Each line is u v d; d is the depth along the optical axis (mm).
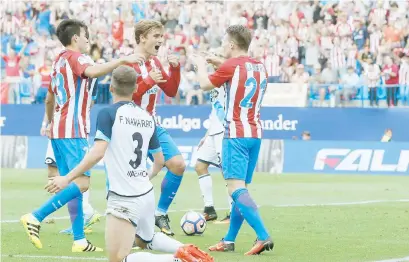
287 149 55094
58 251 25344
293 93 61562
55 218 33969
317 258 24172
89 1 73562
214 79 24109
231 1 71250
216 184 48719
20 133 63219
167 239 18844
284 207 38031
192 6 71750
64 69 24828
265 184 48219
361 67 64250
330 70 64562
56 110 25391
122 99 18922
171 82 27109
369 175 53156
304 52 66375
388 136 58312
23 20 73312
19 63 70500
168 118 60781
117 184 18359
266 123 60438
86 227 29562
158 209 28891
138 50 26438
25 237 28375
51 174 29266
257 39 67562
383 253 25266
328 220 33469
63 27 25109
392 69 62469
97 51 66688
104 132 18312
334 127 59531
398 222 32844
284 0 69688
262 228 24328
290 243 27281
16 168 57188
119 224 18328
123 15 72000
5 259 23750
